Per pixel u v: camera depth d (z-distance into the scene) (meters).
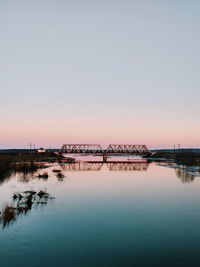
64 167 49.81
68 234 10.51
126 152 85.44
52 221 12.30
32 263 7.96
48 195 18.92
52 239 9.92
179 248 9.18
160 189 22.67
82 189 22.38
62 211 14.25
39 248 9.08
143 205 16.08
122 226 11.66
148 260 8.22
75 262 8.05
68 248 9.09
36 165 43.97
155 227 11.60
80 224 11.90
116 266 7.80
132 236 10.37
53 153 97.31
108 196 19.11
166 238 10.19
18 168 38.53
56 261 8.10
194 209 15.07
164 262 8.09
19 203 15.93
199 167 44.59
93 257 8.41
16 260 8.15
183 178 31.25
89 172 40.25
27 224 11.77
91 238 10.11
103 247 9.23
